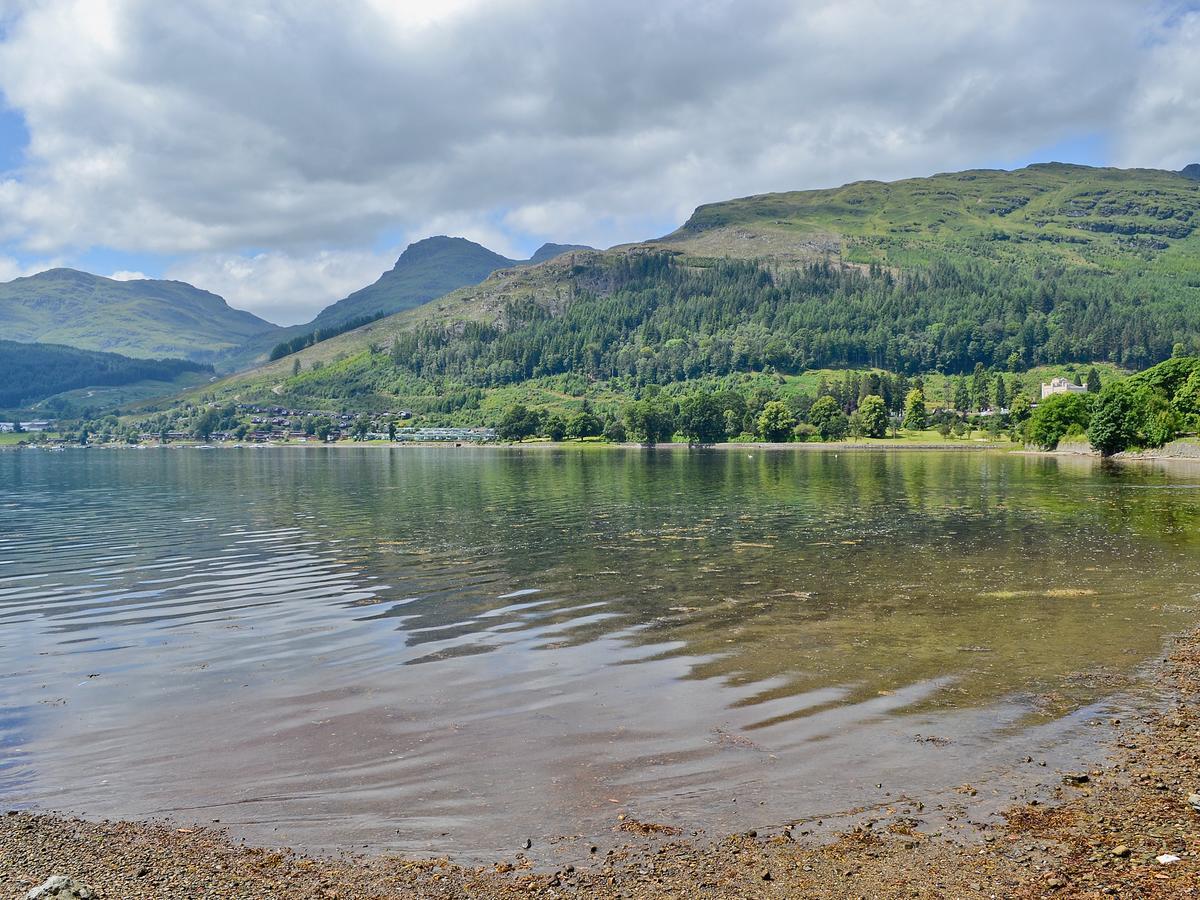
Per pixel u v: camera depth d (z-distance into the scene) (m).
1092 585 36.06
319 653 26.69
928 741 18.22
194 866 13.50
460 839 14.27
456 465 170.75
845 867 13.05
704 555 45.75
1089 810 14.75
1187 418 156.12
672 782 16.34
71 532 60.53
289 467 171.25
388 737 19.11
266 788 16.52
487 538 54.00
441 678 23.69
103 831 14.86
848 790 15.84
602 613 31.72
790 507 72.94
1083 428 188.62
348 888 12.73
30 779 17.22
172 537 56.75
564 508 74.25
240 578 40.75
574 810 15.24
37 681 24.25
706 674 23.58
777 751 17.78
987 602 32.81
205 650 27.38
